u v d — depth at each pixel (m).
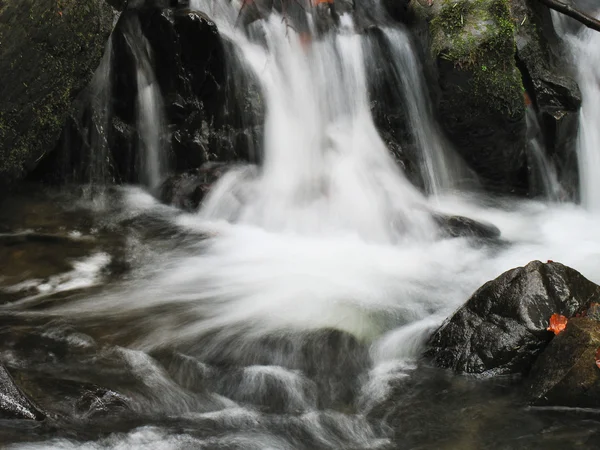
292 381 4.47
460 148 7.88
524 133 7.79
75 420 3.87
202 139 7.51
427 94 7.88
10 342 4.61
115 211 6.98
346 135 7.88
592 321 4.41
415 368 4.68
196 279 5.79
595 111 8.52
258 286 5.70
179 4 7.64
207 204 7.05
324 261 6.31
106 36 6.78
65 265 5.84
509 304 4.67
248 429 3.98
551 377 4.29
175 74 7.44
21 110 6.16
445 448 3.88
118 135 7.43
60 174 7.17
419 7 7.93
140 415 4.01
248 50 7.86
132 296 5.42
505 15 7.42
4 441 3.62
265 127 7.73
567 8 7.25
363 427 4.06
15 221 6.43
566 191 8.28
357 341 4.93
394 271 6.17
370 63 8.02
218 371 4.52
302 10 8.25
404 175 7.71
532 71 8.05
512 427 4.08
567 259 6.62
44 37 6.09
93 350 4.60
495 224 7.50
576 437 3.99
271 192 7.30
